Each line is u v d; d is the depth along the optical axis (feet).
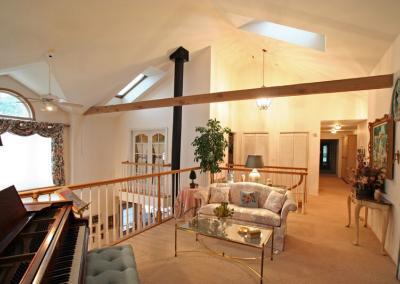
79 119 20.72
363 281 7.55
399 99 8.27
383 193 9.87
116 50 14.39
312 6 8.25
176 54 17.39
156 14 12.87
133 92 21.99
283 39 13.73
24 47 11.46
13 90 16.92
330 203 17.46
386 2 6.58
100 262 5.69
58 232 4.78
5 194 5.08
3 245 4.14
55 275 4.13
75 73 14.94
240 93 12.48
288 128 21.76
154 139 22.16
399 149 8.45
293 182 21.25
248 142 23.32
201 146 15.97
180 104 14.73
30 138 18.13
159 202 12.66
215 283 7.37
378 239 10.73
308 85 10.57
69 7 10.36
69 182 20.51
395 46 8.71
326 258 8.98
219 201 12.21
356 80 9.53
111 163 23.84
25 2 9.39
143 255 9.08
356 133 27.53
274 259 8.86
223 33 17.47
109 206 22.16
